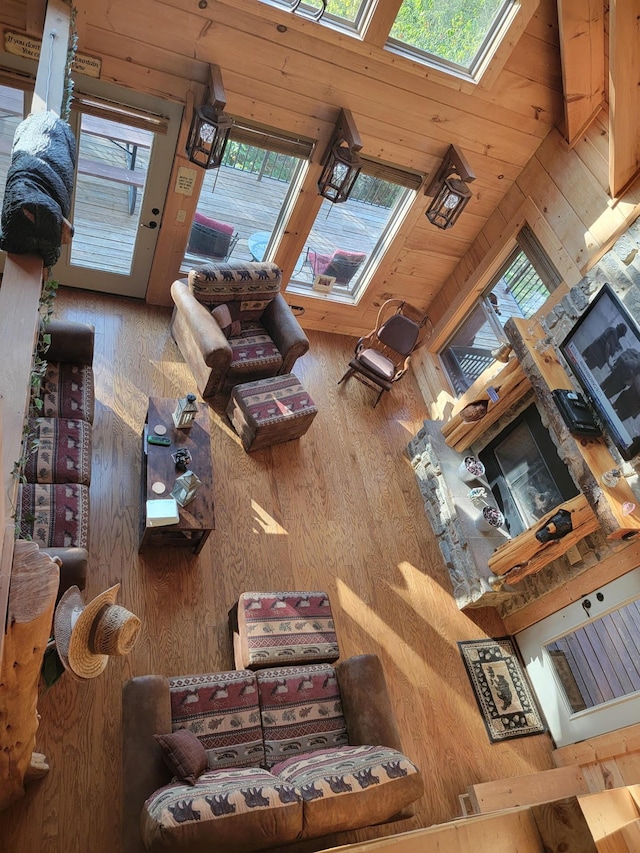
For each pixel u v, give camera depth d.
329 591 4.48
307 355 5.90
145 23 3.87
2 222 2.57
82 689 3.44
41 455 3.56
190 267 5.38
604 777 3.96
